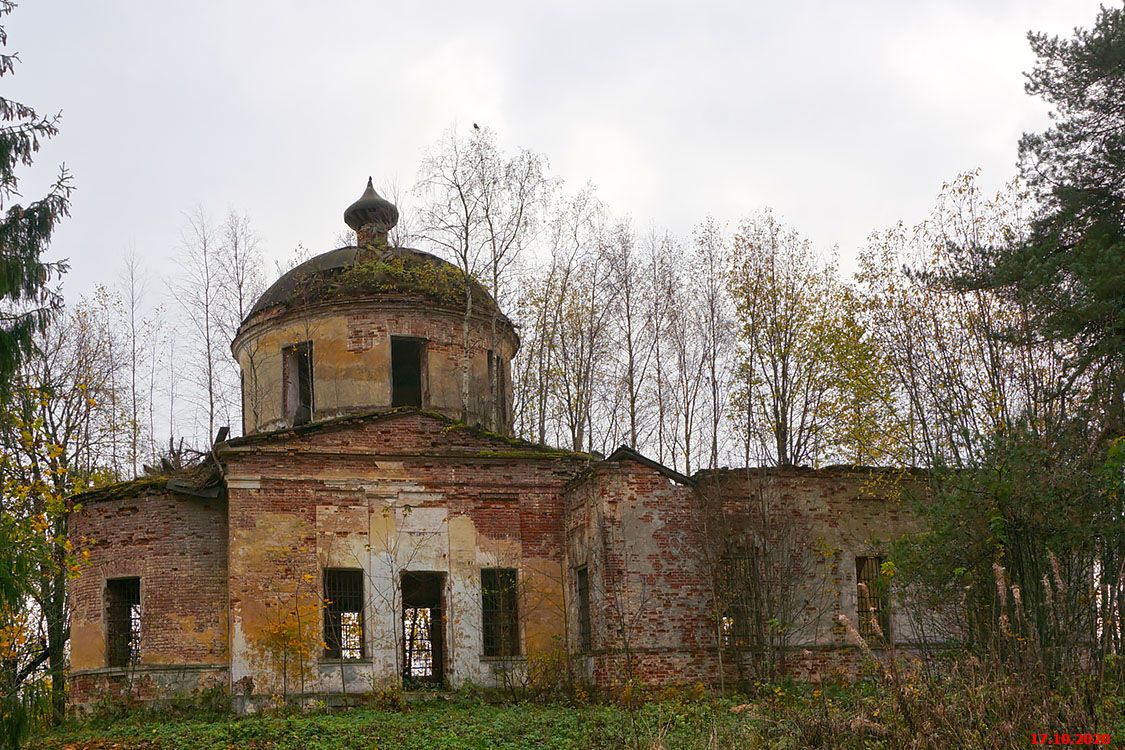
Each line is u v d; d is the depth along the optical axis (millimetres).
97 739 21062
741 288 35125
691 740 17922
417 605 30188
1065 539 17609
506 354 31797
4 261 19500
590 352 37844
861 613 25531
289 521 25578
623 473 25234
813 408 34000
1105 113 26141
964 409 27609
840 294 33938
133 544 26219
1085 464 18766
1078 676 14281
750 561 25281
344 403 28672
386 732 20484
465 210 34156
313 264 30859
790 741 15625
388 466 26516
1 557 18141
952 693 14383
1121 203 25859
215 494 26266
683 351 38500
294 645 24766
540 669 25484
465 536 26703
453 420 27266
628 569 24766
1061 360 25266
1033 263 25062
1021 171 26656
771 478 25953
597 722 20562
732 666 24688
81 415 35594
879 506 26594
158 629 25609
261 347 30094
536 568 26938
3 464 20938
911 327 29453
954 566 18625
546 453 27406
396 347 31406
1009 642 14875
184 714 24391
